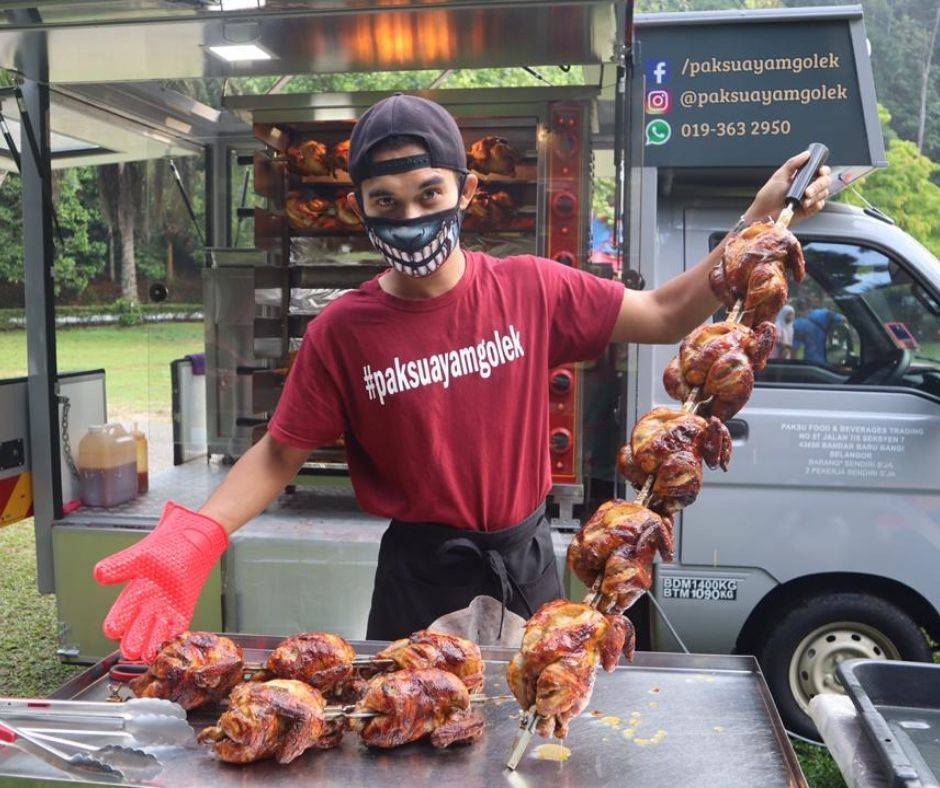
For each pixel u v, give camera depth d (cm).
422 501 211
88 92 412
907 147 2273
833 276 391
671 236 396
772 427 373
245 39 340
